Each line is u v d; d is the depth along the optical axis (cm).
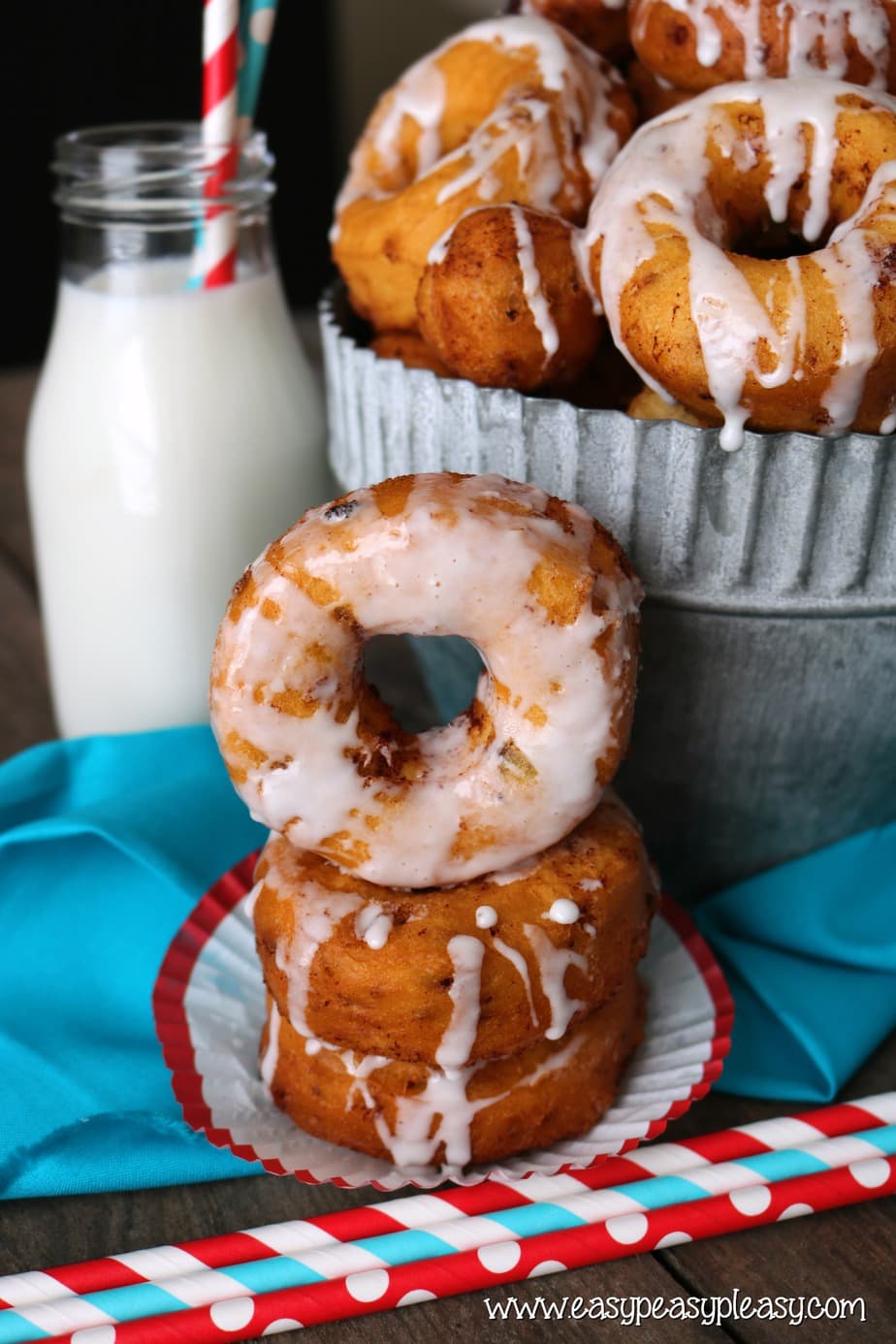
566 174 38
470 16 113
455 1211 32
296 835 32
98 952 38
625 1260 32
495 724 32
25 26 102
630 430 33
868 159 34
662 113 36
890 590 34
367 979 32
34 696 47
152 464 42
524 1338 31
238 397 43
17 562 52
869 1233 32
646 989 36
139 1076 35
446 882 33
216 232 42
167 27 106
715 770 37
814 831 39
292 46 110
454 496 32
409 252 38
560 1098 33
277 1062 34
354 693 32
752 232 36
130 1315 30
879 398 33
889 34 36
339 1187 33
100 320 42
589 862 33
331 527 31
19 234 107
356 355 37
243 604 32
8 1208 33
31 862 40
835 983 37
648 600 35
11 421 62
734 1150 33
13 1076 35
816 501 33
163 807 40
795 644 35
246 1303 30
